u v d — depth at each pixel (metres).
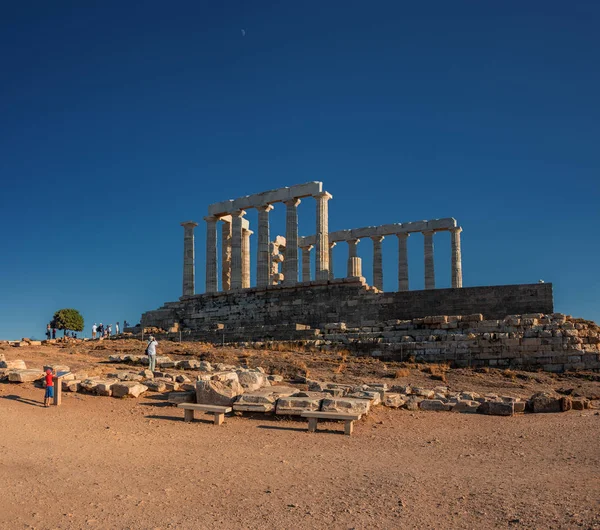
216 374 21.44
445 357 32.12
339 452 15.16
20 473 13.03
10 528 9.78
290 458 14.49
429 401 21.67
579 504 10.28
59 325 69.38
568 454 14.59
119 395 22.23
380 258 65.75
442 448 15.68
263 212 57.81
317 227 53.75
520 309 38.81
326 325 40.19
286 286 49.78
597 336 31.12
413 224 63.69
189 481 12.45
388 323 37.88
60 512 10.55
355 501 10.95
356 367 30.41
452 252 62.31
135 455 14.78
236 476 12.83
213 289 60.31
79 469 13.41
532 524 9.40
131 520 10.13
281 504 10.88
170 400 21.19
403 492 11.45
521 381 27.84
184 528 9.74
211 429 17.86
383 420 19.42
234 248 59.44
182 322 55.81
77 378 24.41
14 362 26.12
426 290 42.31
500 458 14.44
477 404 21.17
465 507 10.44
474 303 40.50
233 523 9.95
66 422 18.52
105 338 52.59
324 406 18.81
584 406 21.59
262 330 43.66
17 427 17.59
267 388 22.00
